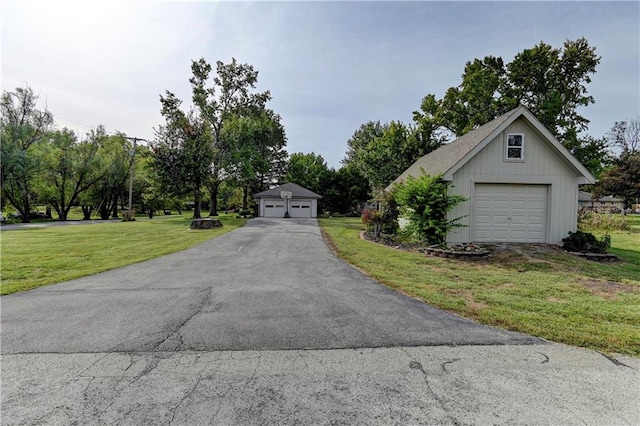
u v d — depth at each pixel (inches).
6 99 1024.9
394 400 98.5
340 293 217.3
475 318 170.1
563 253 378.6
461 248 372.2
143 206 1519.4
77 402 97.3
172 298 204.8
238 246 440.1
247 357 126.4
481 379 110.7
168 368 117.7
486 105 951.0
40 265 305.1
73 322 163.2
